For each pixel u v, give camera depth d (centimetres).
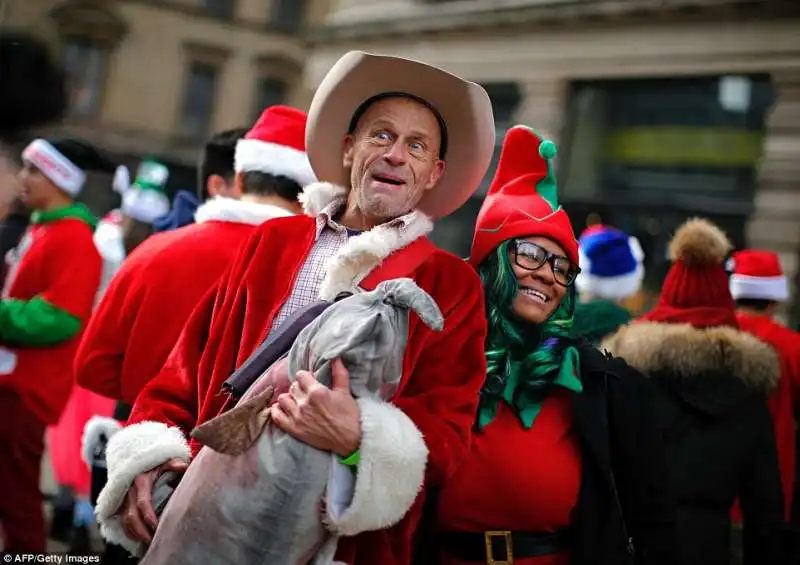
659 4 1015
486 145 211
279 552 151
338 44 1450
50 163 353
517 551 204
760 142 988
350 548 164
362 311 161
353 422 154
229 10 2605
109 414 413
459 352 185
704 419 257
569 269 222
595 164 1128
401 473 156
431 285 187
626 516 215
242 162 272
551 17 1137
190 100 2572
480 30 1227
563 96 1139
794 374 372
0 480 330
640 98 1102
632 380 219
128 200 459
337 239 196
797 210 914
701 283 281
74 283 338
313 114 211
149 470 177
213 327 197
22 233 451
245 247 204
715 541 253
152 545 158
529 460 205
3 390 331
